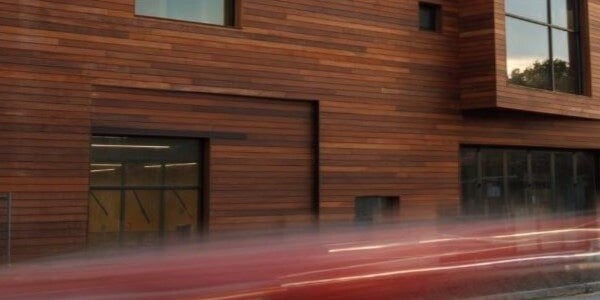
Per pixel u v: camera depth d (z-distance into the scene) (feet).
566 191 63.46
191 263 19.57
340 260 21.91
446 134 52.90
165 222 41.09
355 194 47.42
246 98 43.86
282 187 44.78
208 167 42.22
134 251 30.68
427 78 51.98
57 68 37.42
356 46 48.32
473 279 31.55
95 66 38.47
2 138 35.70
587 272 40.11
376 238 35.73
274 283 18.42
